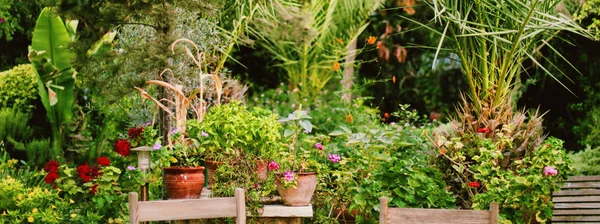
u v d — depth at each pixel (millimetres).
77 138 7992
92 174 4840
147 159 4867
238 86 7852
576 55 9820
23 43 9766
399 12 10750
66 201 4988
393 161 4984
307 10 8867
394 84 11391
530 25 5469
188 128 4684
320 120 8352
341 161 5129
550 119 10383
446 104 11250
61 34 7527
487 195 4926
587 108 9805
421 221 3338
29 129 7867
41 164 7500
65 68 7602
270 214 4387
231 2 6938
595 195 5004
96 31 5316
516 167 5453
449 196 4941
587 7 6773
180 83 5691
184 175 4426
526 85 8992
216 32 6320
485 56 5609
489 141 5387
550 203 4926
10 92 8008
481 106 5664
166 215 3416
